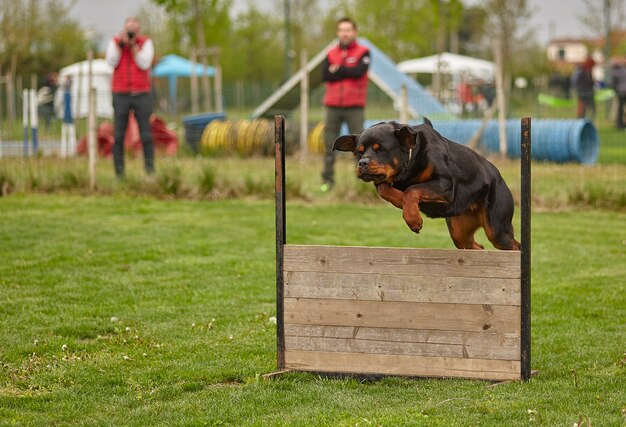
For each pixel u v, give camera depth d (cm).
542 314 804
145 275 948
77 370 638
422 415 522
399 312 605
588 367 638
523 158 573
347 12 4862
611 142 2677
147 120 1573
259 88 4178
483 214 620
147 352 684
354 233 1179
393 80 2433
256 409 549
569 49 8412
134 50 1548
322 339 622
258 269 982
